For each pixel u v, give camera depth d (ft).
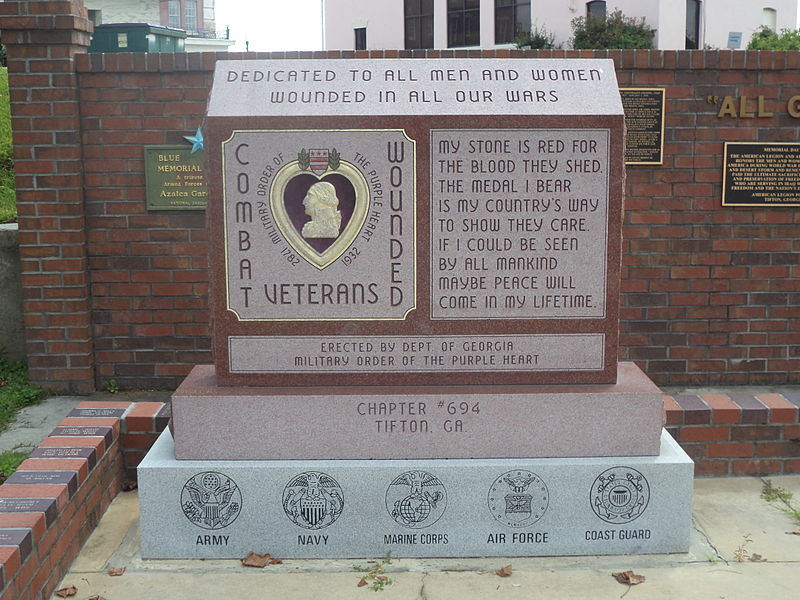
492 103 13.78
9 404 20.16
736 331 21.29
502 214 13.92
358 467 13.98
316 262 13.97
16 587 11.42
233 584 13.46
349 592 13.21
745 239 20.93
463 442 14.16
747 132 20.59
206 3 134.51
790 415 17.31
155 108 20.29
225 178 13.78
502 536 14.24
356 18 87.10
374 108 13.70
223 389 14.17
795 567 13.92
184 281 20.95
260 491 14.05
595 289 14.14
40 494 13.20
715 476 17.52
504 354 14.28
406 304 14.11
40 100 20.01
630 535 14.29
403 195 13.84
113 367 21.34
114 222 20.71
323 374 14.24
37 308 20.77
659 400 14.06
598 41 66.44
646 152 20.54
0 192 29.78
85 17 20.52
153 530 14.12
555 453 14.21
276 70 14.16
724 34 73.10
